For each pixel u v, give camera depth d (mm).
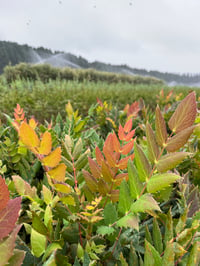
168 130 1644
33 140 479
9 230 326
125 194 544
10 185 758
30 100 4605
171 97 3359
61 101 5957
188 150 1005
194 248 435
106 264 586
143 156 540
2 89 7961
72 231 580
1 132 1244
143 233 669
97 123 1839
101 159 614
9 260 342
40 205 651
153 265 450
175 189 839
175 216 772
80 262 569
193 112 527
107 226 564
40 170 1025
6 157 966
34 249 513
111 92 9148
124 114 1977
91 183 604
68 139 710
